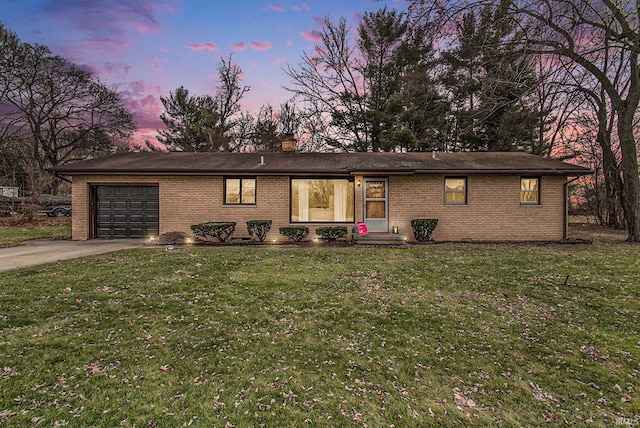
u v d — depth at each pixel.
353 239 12.00
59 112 26.30
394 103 19.84
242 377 3.23
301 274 7.06
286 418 2.65
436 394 3.03
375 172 11.95
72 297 5.35
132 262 7.97
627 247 10.58
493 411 2.80
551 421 2.69
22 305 4.95
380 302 5.39
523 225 12.54
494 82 9.70
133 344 3.85
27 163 24.02
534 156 14.30
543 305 5.28
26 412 2.63
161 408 2.73
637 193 12.02
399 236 11.72
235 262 8.13
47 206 24.48
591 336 4.21
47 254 9.17
